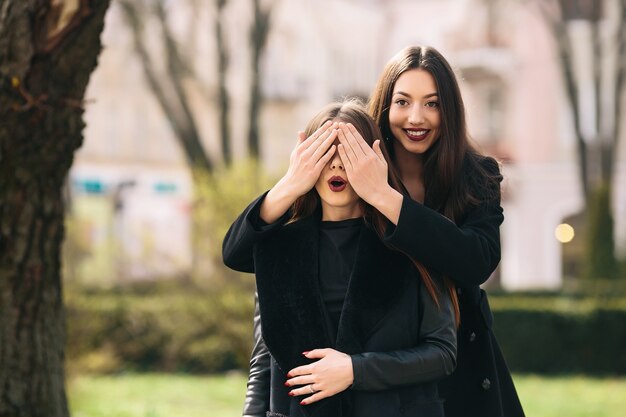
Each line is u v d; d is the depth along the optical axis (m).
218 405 9.97
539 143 24.69
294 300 2.72
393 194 2.66
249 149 19.27
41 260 4.17
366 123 2.82
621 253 17.78
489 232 2.94
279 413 2.73
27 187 4.05
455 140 3.07
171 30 19.25
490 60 24.67
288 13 28.83
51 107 3.98
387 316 2.68
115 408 9.14
